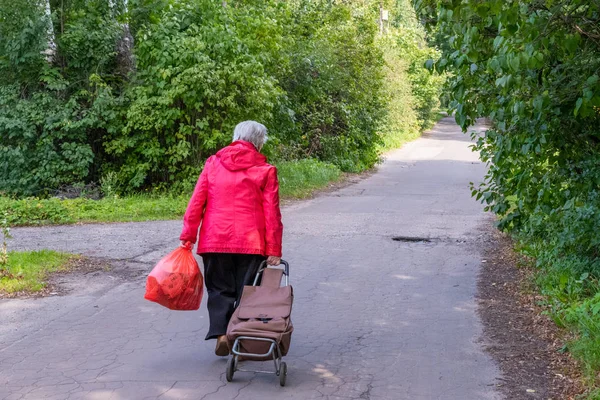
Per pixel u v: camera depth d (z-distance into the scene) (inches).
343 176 943.0
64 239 434.3
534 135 293.0
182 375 199.3
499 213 391.5
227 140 637.3
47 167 647.8
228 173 203.0
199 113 651.5
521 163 350.0
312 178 828.6
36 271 326.3
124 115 658.8
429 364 209.2
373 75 1099.9
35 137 660.7
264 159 206.2
